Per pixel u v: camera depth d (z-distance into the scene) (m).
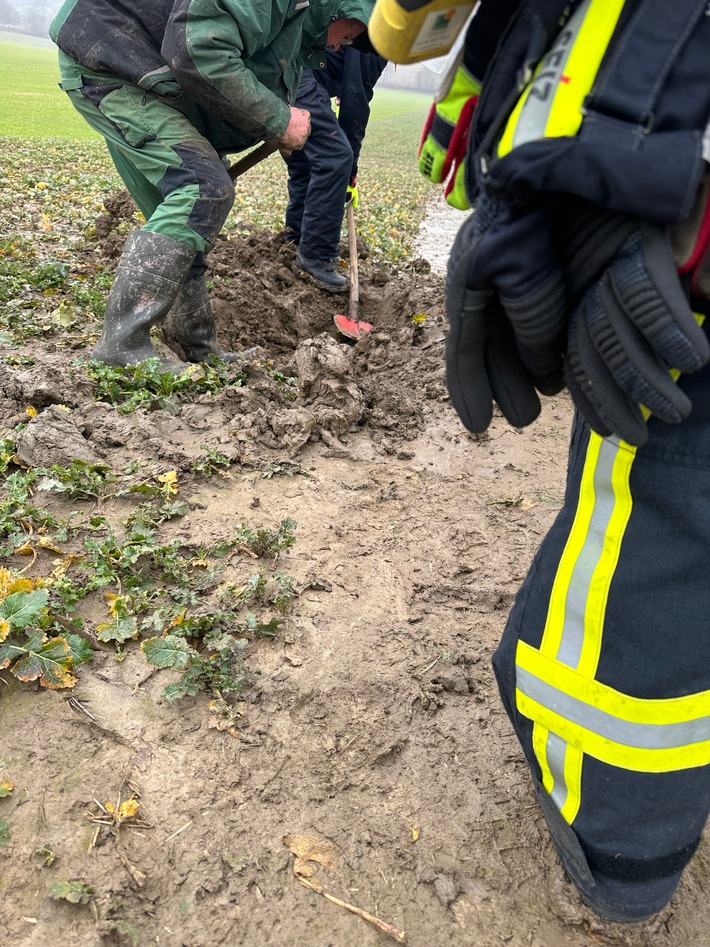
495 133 1.23
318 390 3.65
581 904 1.71
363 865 1.76
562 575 1.47
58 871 1.66
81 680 2.10
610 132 1.09
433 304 5.01
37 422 3.08
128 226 6.68
